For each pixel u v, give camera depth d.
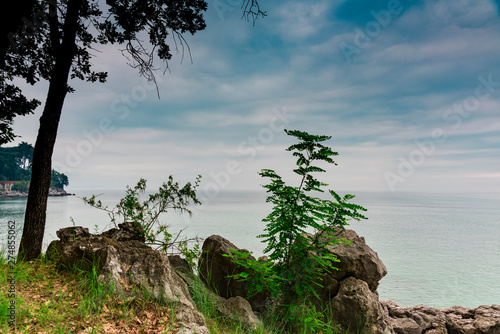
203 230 47.22
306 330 5.93
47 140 7.43
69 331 3.84
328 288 6.89
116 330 3.97
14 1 6.51
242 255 6.08
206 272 7.26
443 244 53.00
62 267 5.77
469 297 22.61
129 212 8.55
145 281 4.96
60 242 6.22
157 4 9.37
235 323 5.61
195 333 4.10
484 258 40.16
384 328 7.06
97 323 4.05
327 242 6.23
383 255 42.00
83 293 4.78
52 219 54.44
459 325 7.66
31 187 7.22
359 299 6.49
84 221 50.22
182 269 6.84
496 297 22.59
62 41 7.93
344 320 6.49
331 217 6.00
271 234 6.01
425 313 8.37
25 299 4.50
